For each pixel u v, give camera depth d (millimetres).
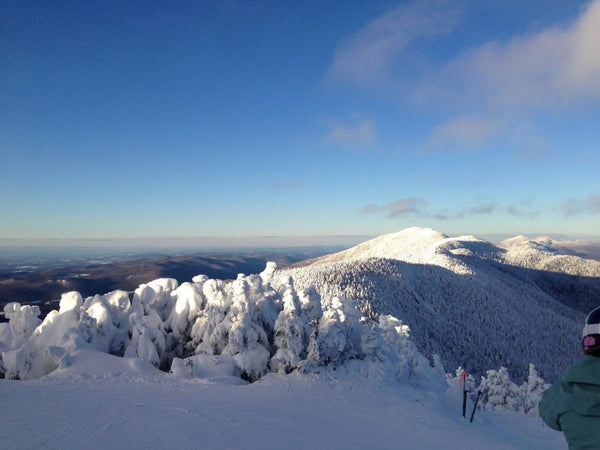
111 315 13586
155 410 6598
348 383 10797
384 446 6461
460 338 100938
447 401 11766
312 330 12117
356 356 12430
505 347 102125
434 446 7086
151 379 9594
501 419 13594
